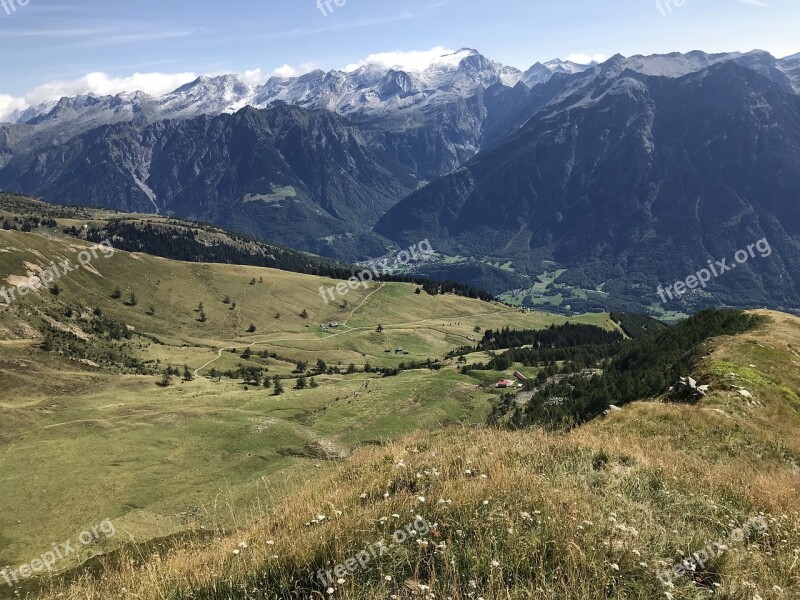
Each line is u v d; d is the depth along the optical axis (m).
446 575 6.77
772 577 7.66
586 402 46.72
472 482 10.38
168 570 7.84
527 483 10.36
